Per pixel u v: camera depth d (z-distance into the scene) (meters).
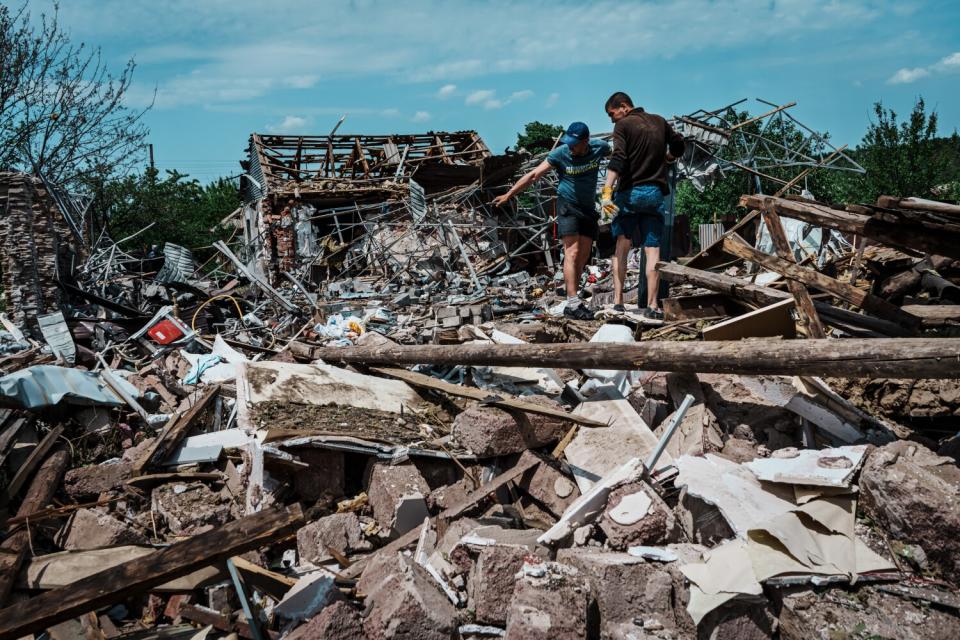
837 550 3.01
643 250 6.41
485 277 15.85
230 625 3.11
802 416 4.02
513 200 20.77
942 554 2.91
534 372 5.09
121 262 16.02
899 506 3.02
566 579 2.90
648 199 6.11
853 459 3.33
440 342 6.23
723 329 4.48
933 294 5.68
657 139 6.07
